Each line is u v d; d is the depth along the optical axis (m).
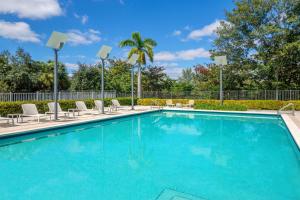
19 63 25.12
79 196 3.50
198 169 4.88
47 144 7.39
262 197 3.53
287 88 20.92
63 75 28.47
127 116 13.89
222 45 22.12
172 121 13.33
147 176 4.41
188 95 23.00
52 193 3.61
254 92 19.94
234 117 14.98
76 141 7.92
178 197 3.49
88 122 10.65
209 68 25.39
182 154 6.18
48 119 10.88
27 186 3.89
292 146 7.12
